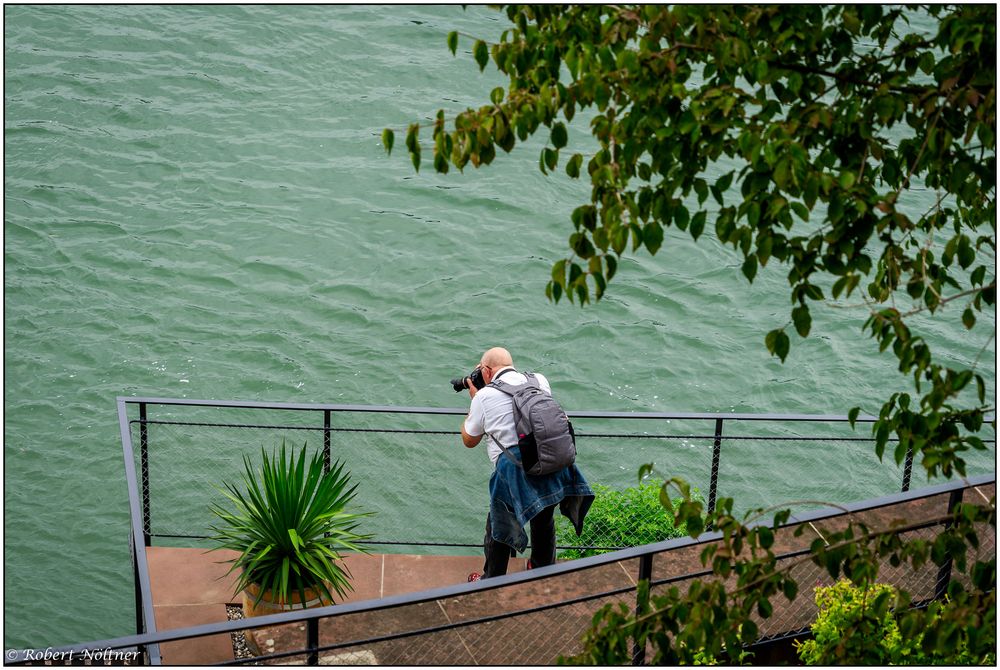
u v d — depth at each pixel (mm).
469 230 26438
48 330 22375
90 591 16812
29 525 17844
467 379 10625
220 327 22922
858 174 6160
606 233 5750
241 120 30609
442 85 33250
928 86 6145
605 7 6113
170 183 27719
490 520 10227
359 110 31594
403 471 19094
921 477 19422
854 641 6453
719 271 24938
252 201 27203
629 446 20078
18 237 25156
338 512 11312
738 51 5750
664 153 6059
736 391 21594
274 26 35688
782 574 6133
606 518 13141
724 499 6125
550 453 9703
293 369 21875
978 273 6301
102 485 18766
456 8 38000
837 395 21531
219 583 11938
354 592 11609
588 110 31500
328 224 26484
